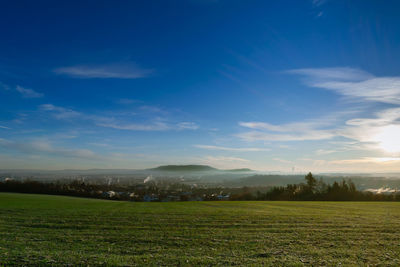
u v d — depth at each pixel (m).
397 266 8.33
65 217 18.70
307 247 10.57
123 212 21.95
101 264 8.43
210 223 16.28
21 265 8.34
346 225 15.38
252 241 11.63
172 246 10.83
